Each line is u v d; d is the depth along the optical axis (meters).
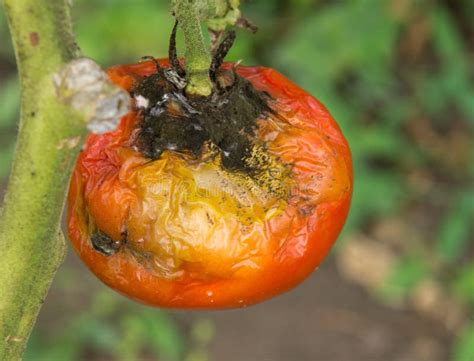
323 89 0.61
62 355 0.57
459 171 0.68
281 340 0.61
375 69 0.65
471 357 0.56
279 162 0.24
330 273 0.65
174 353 0.58
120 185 0.23
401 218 0.66
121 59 0.64
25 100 0.18
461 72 0.66
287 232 0.24
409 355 0.61
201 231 0.23
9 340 0.21
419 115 0.69
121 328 0.59
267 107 0.25
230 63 0.25
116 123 0.18
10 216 0.19
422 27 0.70
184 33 0.23
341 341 0.61
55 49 0.18
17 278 0.20
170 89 0.24
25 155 0.19
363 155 0.62
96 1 0.61
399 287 0.62
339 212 0.25
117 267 0.24
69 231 0.24
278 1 0.65
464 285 0.61
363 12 0.61
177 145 0.24
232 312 0.62
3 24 0.67
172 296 0.24
